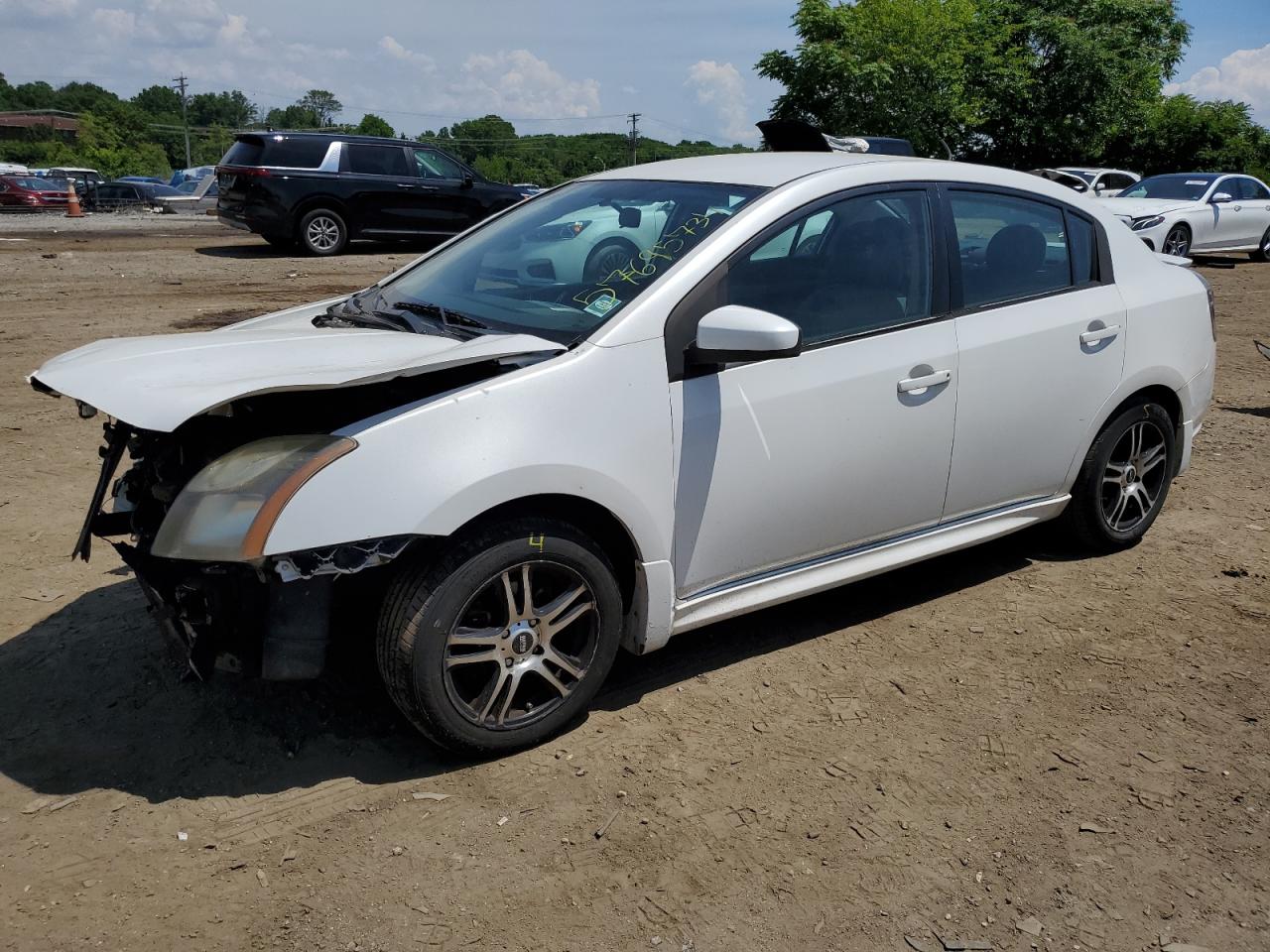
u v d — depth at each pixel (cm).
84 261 1547
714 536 340
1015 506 432
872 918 256
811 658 383
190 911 253
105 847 275
